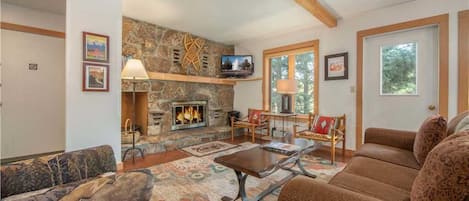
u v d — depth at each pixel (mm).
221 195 2154
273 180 2506
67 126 2537
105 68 2793
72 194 822
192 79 4633
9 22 3262
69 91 2543
